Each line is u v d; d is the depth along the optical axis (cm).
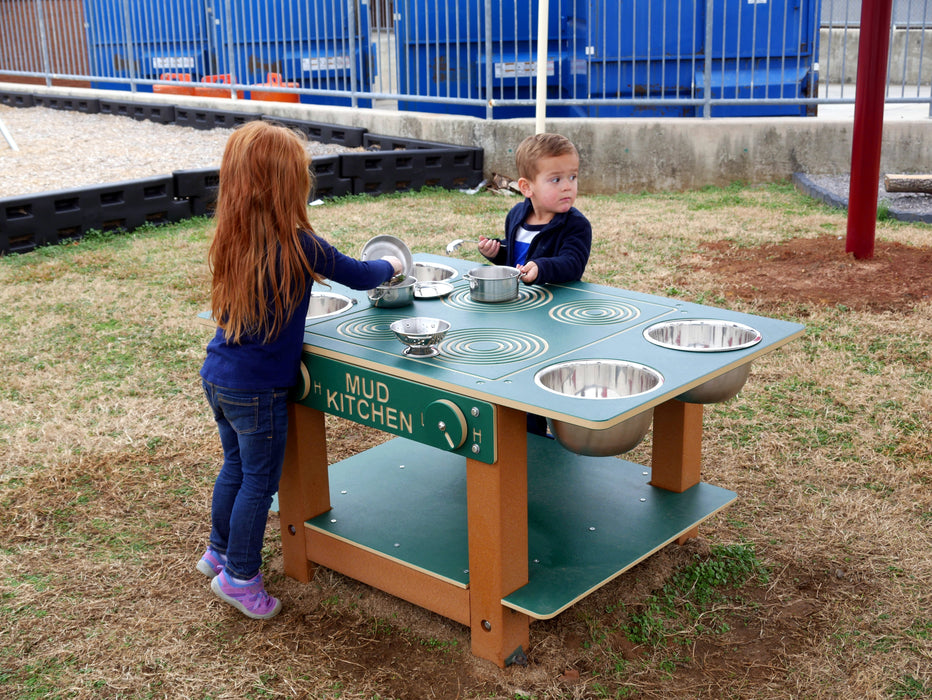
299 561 301
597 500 302
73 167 1027
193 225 830
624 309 292
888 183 830
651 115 1076
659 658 263
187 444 400
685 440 300
